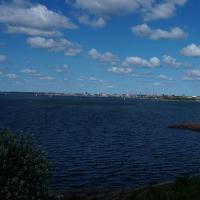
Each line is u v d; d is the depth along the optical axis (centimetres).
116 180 4069
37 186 1970
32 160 1995
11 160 1927
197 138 8612
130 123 12319
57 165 4741
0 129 2083
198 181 2472
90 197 2834
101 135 8488
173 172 4578
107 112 18425
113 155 5681
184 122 12750
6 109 18088
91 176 4209
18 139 2047
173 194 2245
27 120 12225
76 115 15538
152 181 4053
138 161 5234
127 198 2553
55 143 6844
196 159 5559
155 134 9181
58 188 3656
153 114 17975
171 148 6712
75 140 7388
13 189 1869
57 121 12200
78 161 5078
